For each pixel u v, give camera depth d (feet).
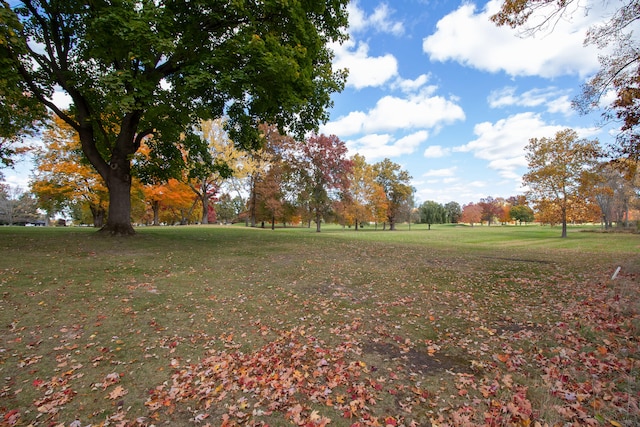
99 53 31.86
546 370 13.47
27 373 13.14
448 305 22.97
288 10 33.32
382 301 23.85
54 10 35.88
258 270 31.96
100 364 14.16
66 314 18.99
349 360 14.80
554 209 98.53
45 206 99.50
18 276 24.31
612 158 27.84
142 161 49.96
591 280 29.35
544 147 96.89
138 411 11.10
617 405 10.91
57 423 10.35
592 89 26.16
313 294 25.34
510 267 35.37
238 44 32.30
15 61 30.07
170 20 30.55
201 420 10.65
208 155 51.96
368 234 116.88
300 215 130.62
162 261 32.58
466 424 10.12
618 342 15.87
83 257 31.45
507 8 23.26
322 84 41.93
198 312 20.76
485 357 15.01
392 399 11.70
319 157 115.34
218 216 262.88
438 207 315.37
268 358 15.07
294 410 11.02
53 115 74.69
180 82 37.58
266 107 39.45
